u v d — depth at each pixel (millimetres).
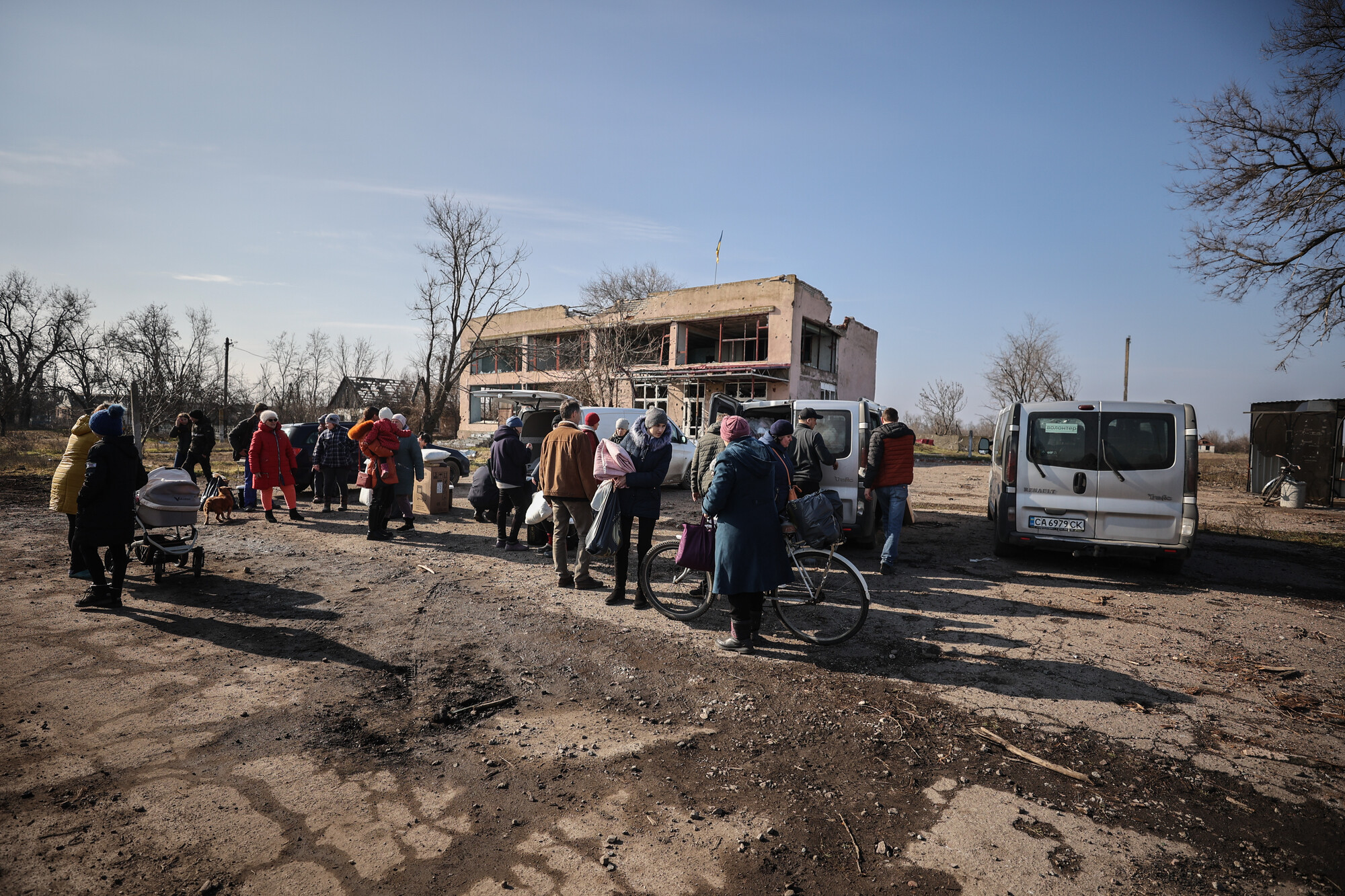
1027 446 7273
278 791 2805
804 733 3463
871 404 8750
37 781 2814
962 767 3145
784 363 27594
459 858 2410
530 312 36344
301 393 50594
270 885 2230
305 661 4297
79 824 2523
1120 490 6902
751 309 28984
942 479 19688
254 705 3623
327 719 3486
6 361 45875
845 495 7867
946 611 5719
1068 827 2672
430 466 10508
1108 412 7016
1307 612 5844
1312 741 3438
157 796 2736
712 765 3135
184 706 3588
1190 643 4945
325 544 8070
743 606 4625
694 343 34562
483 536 8789
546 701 3812
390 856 2410
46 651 4320
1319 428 14727
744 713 3693
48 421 47938
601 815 2703
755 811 2760
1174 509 6742
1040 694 3988
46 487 12953
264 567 6766
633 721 3578
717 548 4574
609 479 5508
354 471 10711
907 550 8562
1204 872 2404
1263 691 4082
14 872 2242
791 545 5344
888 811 2775
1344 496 14828
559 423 6258
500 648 4637
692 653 4613
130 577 6227
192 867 2307
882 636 5035
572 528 7934
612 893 2244
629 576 6777
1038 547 7203
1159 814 2777
